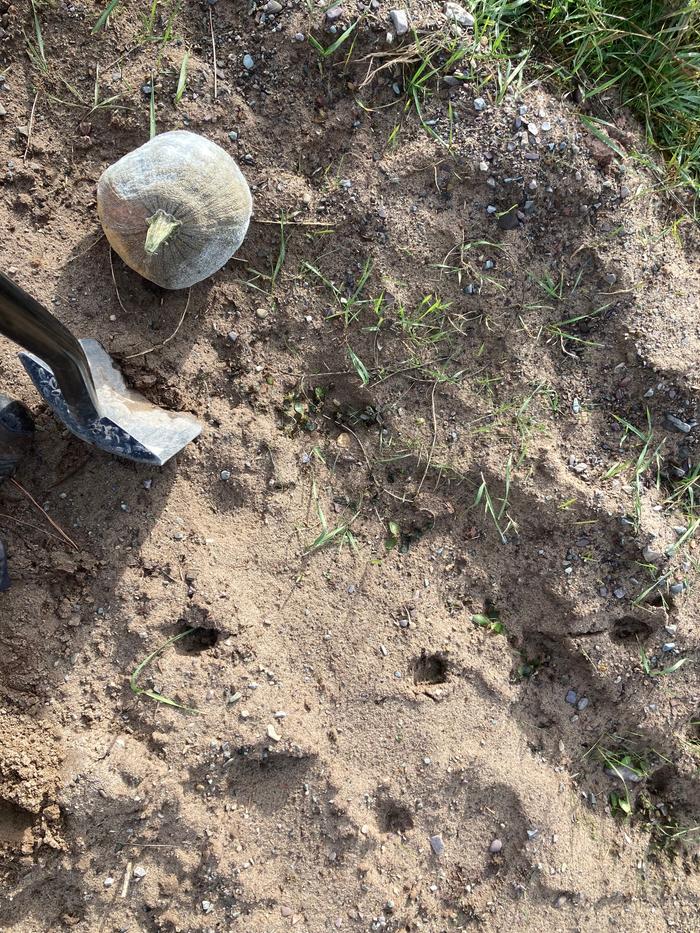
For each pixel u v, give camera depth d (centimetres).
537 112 152
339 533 155
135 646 148
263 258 153
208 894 148
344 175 152
